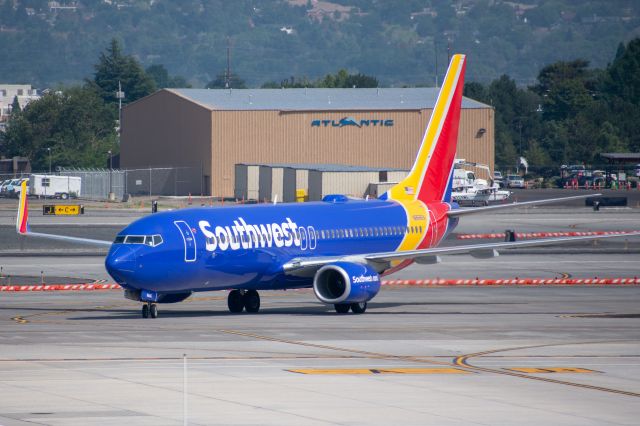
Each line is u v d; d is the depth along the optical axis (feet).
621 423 401.90
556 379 488.44
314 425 390.21
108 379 473.26
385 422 396.16
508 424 396.57
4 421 391.24
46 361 521.65
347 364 522.06
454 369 511.81
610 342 607.37
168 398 433.07
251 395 440.45
